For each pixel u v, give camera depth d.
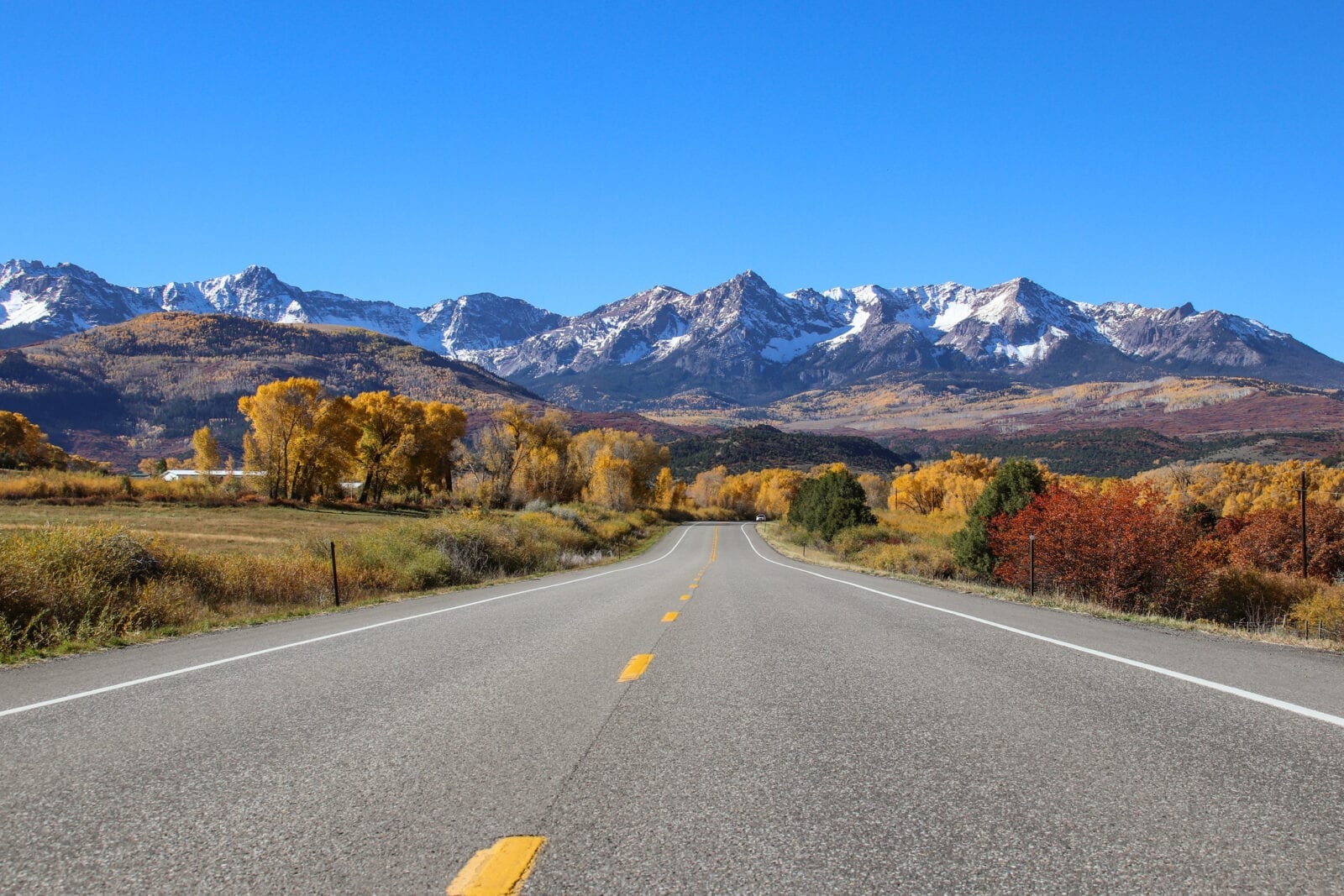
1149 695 5.69
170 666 7.51
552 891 2.79
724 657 7.71
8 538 12.35
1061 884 2.79
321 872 2.98
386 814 3.56
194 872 3.00
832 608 12.61
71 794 3.88
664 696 5.93
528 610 12.61
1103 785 3.80
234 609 13.38
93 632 9.86
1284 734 4.62
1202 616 18.19
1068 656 7.45
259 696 6.06
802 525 62.84
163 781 4.05
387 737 4.84
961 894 2.72
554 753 4.47
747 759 4.31
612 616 11.48
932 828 3.32
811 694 5.95
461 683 6.50
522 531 32.84
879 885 2.80
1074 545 18.69
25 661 8.29
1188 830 3.26
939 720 5.10
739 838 3.24
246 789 3.91
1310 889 2.74
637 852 3.11
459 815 3.53
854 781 3.92
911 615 11.42
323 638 9.34
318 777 4.09
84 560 12.41
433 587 19.69
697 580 21.33
